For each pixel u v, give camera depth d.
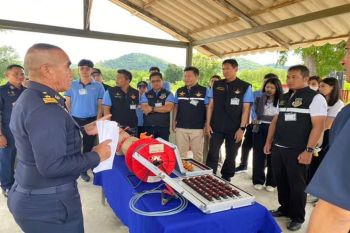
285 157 2.44
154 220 1.24
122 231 2.38
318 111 2.21
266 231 1.33
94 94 3.69
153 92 3.87
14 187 1.23
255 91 4.10
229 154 3.44
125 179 1.68
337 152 0.59
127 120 3.70
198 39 5.66
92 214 2.66
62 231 1.21
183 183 1.50
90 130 1.59
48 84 1.18
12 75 2.93
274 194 3.30
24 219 1.18
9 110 2.90
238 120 3.34
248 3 3.88
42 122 1.05
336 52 8.78
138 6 5.16
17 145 1.16
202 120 3.60
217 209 1.27
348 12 2.83
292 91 2.47
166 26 5.43
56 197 1.17
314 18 3.19
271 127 2.78
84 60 3.58
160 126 3.79
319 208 0.64
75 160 1.14
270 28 3.85
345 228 0.61
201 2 4.41
